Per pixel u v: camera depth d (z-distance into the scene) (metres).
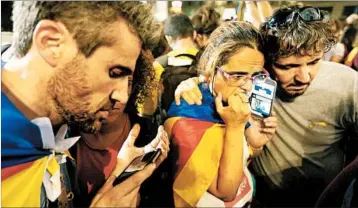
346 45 1.04
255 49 1.05
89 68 0.97
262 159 1.13
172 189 1.13
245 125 1.10
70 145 1.05
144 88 1.04
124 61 0.99
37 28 0.93
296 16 1.03
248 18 1.04
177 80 1.06
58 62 0.96
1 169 0.98
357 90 1.06
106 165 1.09
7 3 0.94
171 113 1.08
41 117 0.99
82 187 1.10
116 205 1.11
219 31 1.04
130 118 1.06
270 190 1.16
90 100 1.00
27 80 0.96
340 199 1.14
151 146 1.09
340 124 1.09
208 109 1.08
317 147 1.11
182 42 1.03
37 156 1.01
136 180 1.11
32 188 1.01
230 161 1.11
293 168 1.13
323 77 1.06
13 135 0.97
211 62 1.05
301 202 1.17
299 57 1.04
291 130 1.10
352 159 1.12
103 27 0.94
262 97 1.08
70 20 0.92
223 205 1.14
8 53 0.97
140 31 0.98
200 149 1.10
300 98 1.08
